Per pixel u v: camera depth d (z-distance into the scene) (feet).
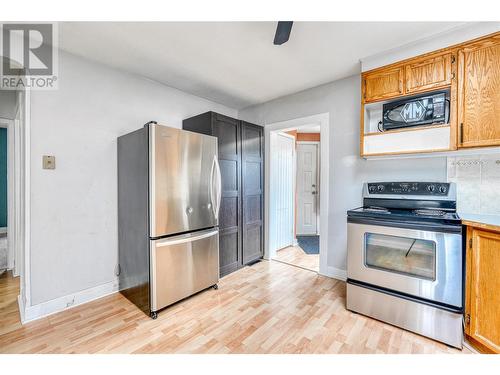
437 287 5.47
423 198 6.87
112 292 8.08
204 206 8.01
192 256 7.57
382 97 7.11
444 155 6.75
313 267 10.67
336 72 8.49
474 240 5.07
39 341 5.55
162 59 7.56
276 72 8.51
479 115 5.63
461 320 5.22
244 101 11.54
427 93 6.48
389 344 5.41
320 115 9.62
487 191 6.24
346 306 7.03
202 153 7.96
